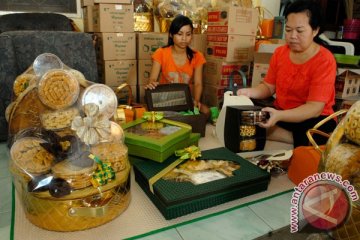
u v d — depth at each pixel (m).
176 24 1.96
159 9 2.49
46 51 1.58
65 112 0.96
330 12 3.12
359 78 1.88
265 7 3.09
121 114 1.35
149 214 0.93
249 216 0.94
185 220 0.91
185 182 0.98
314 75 1.35
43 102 0.95
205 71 2.36
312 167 1.03
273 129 1.54
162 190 0.92
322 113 1.40
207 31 2.33
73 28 2.47
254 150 1.35
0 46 1.44
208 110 1.88
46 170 0.80
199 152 1.16
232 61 2.16
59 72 0.98
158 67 2.07
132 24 2.26
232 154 1.21
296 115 1.30
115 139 0.97
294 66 1.44
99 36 2.21
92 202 0.81
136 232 0.84
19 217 0.89
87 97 1.02
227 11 2.07
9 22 2.18
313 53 1.37
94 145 0.90
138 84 2.37
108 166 0.85
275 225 0.90
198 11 2.53
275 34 2.58
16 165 0.80
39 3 2.51
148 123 1.33
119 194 0.88
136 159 1.15
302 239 0.83
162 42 2.34
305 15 1.27
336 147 0.81
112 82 2.27
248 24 2.16
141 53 2.32
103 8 2.12
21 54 1.53
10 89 1.49
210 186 0.96
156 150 1.07
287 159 1.18
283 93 1.53
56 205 0.78
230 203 1.00
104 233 0.83
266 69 2.03
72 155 0.83
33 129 0.93
